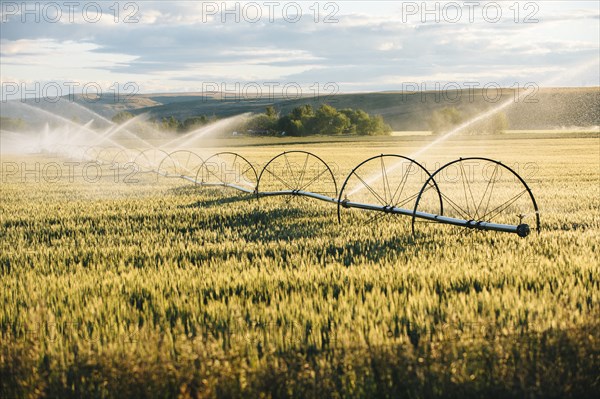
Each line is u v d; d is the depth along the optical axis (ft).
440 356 14.80
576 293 19.74
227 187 72.64
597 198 55.21
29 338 16.90
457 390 13.94
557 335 15.76
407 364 14.56
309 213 46.26
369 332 16.47
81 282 24.30
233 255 29.09
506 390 14.01
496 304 18.72
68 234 39.19
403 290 21.62
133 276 24.49
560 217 41.75
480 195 59.82
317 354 15.70
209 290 22.49
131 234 38.22
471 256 27.48
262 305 19.70
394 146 235.40
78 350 16.08
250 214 46.11
